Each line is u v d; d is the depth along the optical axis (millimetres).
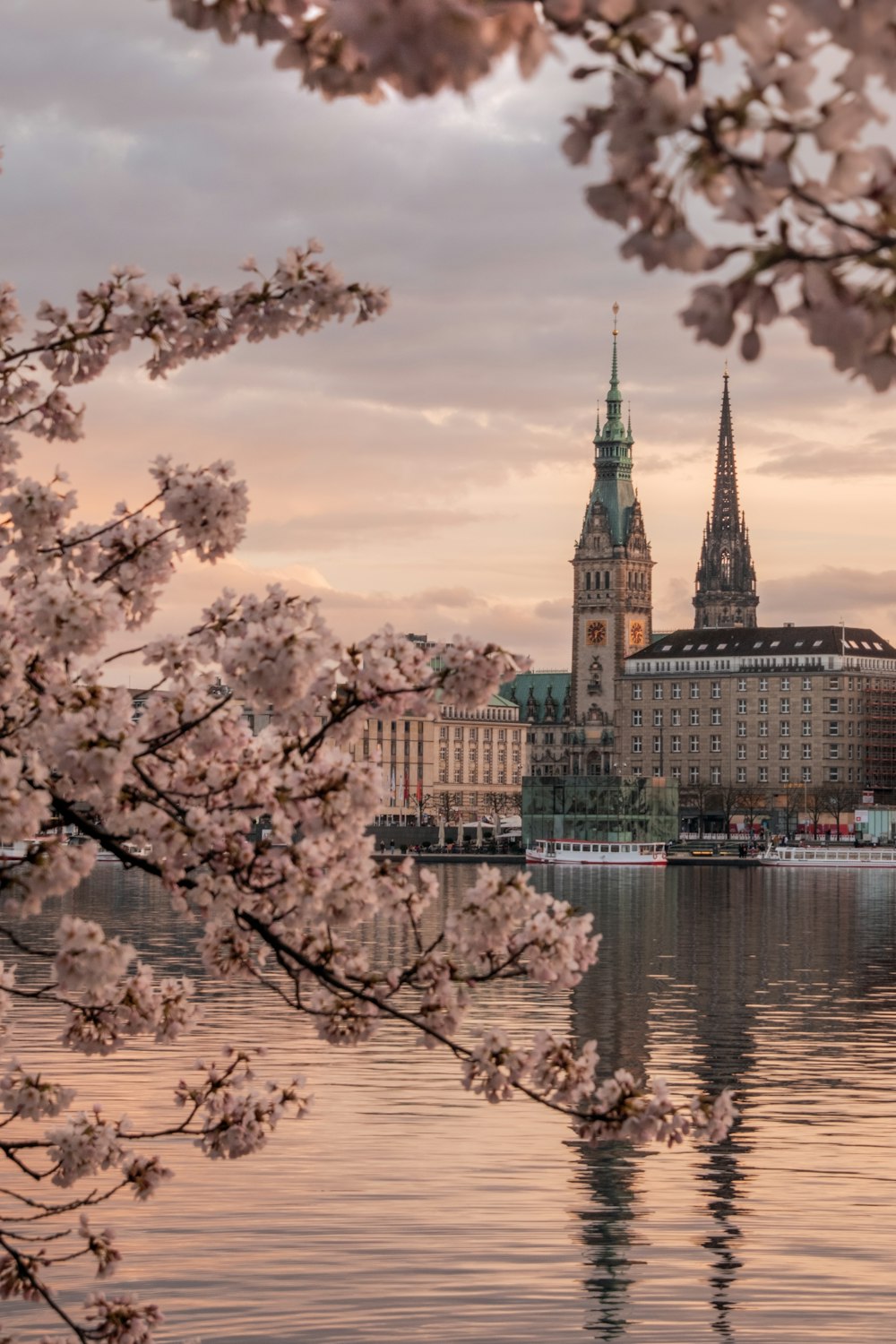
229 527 18500
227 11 6941
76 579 18516
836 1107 59875
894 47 6082
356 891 17422
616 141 6422
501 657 17234
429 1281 37062
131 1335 19531
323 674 17328
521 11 6008
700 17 6180
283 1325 33969
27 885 16250
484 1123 54938
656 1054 74000
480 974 18000
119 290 18234
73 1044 20328
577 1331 34062
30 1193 43781
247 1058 20922
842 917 176375
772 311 6684
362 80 6844
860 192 6480
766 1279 37938
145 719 17484
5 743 16547
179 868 16734
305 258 18016
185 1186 45031
